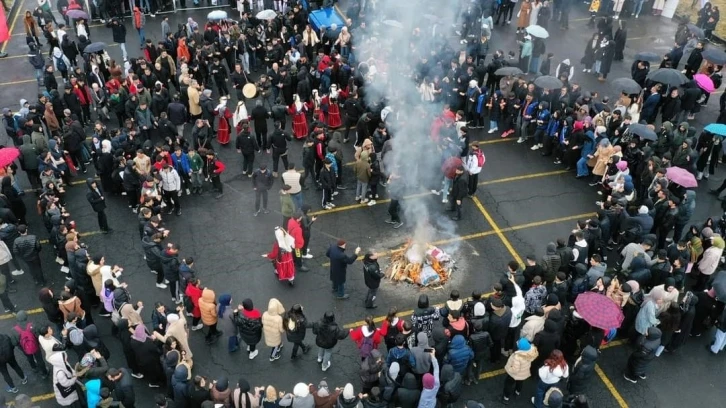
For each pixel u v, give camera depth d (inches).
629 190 654.5
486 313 494.3
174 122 781.3
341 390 455.2
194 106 812.0
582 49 1063.0
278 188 734.5
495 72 828.0
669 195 631.2
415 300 589.9
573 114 761.6
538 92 812.0
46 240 664.4
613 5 1163.3
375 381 458.9
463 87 832.3
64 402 470.9
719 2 1296.8
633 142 711.7
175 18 1135.0
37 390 508.4
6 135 824.9
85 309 532.1
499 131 848.9
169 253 548.7
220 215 693.3
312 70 859.4
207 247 649.0
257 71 975.6
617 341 563.5
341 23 992.2
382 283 607.2
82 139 744.3
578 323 506.9
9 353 481.7
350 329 557.6
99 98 836.6
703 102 915.4
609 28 976.3
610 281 548.4
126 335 483.8
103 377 453.7
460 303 494.6
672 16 1182.9
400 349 454.0
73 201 716.0
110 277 526.6
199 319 548.7
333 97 818.2
